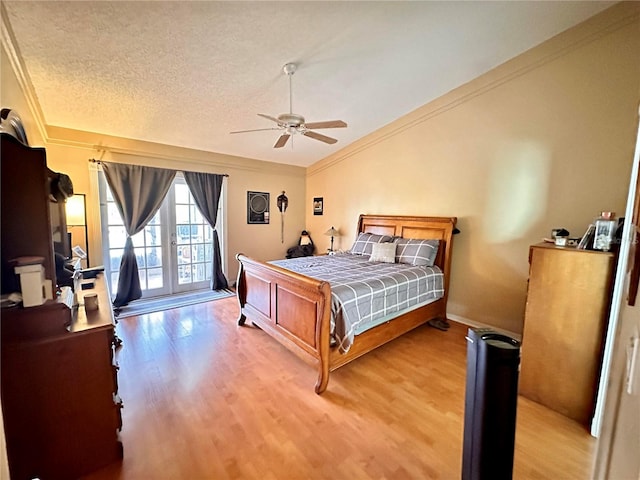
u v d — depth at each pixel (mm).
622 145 2367
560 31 2568
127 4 1801
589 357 1857
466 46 2654
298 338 2408
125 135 3742
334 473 1506
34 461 1380
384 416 1928
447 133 3549
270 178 5387
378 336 2668
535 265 2096
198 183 4504
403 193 4113
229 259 4969
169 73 2547
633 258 920
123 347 2811
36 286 1323
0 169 1243
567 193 2670
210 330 3225
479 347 791
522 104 2906
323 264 3562
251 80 2775
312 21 2105
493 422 782
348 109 3645
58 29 1928
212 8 1899
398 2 2029
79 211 3430
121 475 1483
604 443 967
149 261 4285
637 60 2271
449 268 3537
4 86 1756
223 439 1714
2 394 1295
